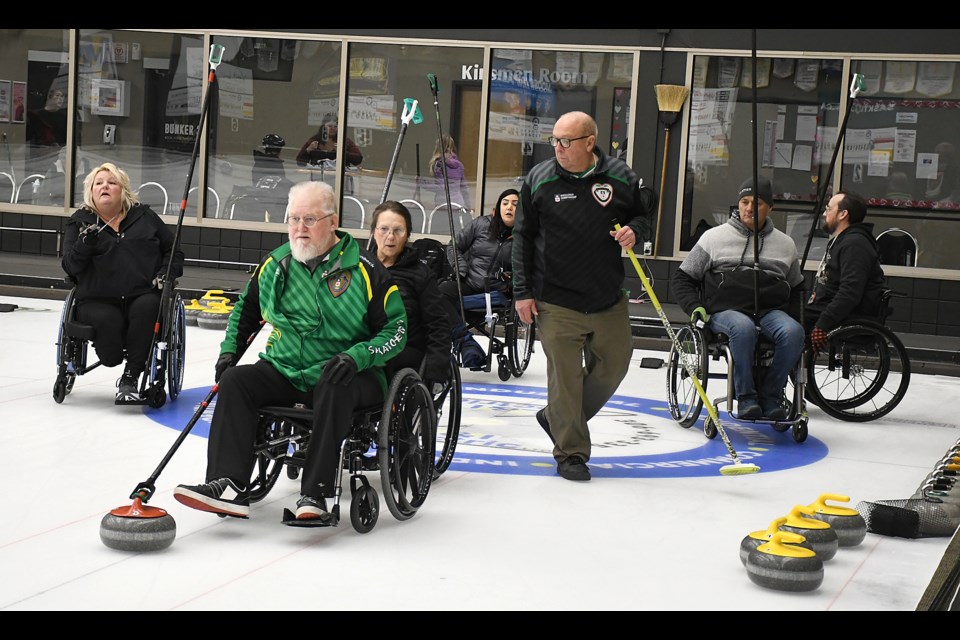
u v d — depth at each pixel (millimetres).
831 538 4152
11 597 3352
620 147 12211
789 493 5277
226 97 13000
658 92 11875
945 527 4559
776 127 11859
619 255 5406
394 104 12695
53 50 13203
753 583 3842
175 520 4262
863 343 7383
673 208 12062
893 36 11547
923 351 10219
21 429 5824
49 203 13398
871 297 7410
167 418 6281
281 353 4352
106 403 6621
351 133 12805
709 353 6719
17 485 4723
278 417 4254
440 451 5836
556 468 5578
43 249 13438
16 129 13359
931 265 11656
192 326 10273
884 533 4547
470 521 4500
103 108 13227
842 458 6184
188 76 13062
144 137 13188
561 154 5262
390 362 4953
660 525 4586
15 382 7090
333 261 4379
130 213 6457
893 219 11703
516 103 12430
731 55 11844
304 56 12820
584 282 5316
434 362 4758
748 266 6625
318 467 4074
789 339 6371
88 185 6383
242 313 4496
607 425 6859
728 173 11969
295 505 4586
